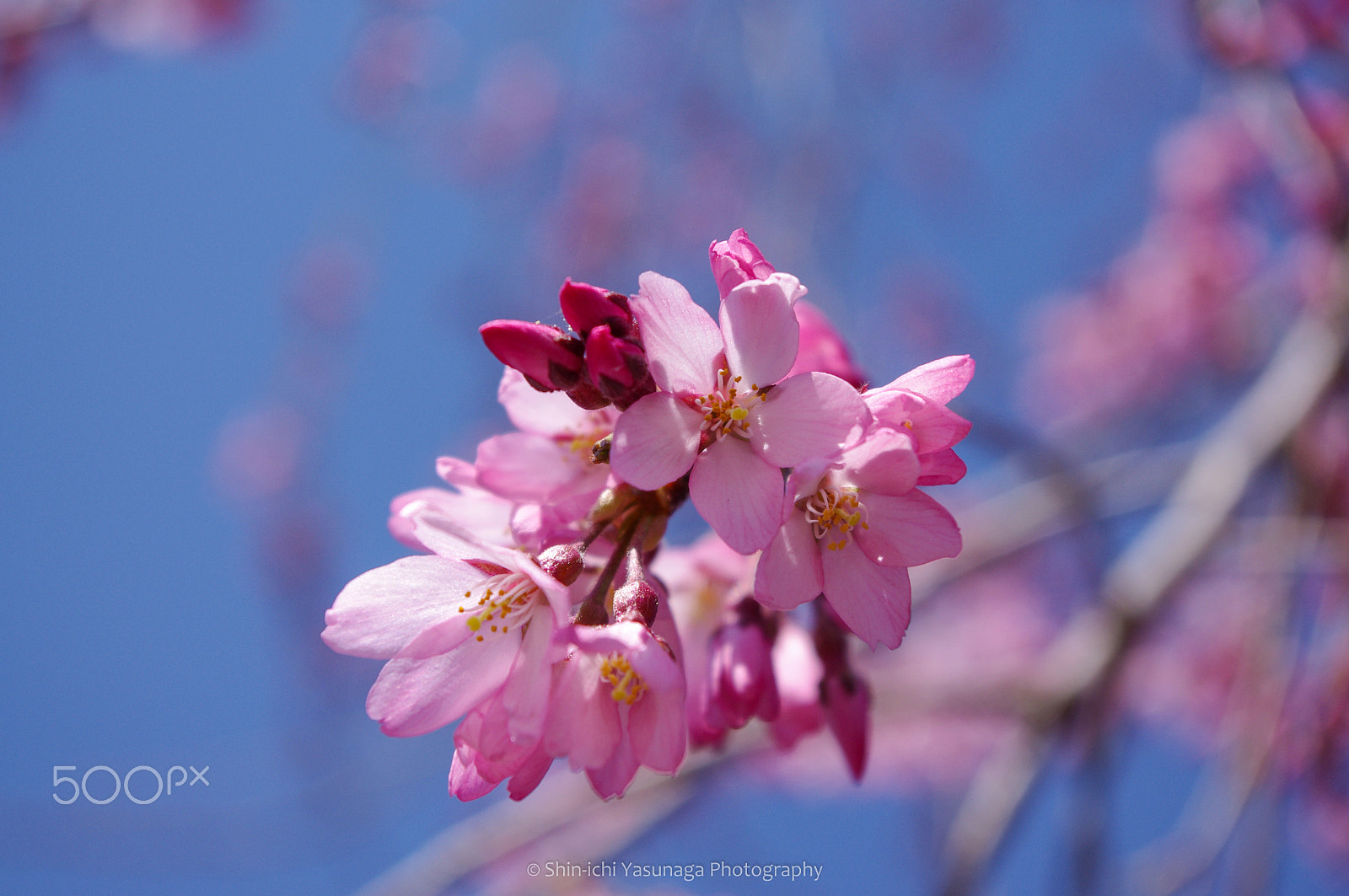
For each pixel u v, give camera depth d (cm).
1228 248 91
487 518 27
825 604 28
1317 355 48
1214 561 47
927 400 25
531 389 27
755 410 26
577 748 25
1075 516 43
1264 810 45
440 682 26
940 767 72
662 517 26
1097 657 41
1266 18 44
